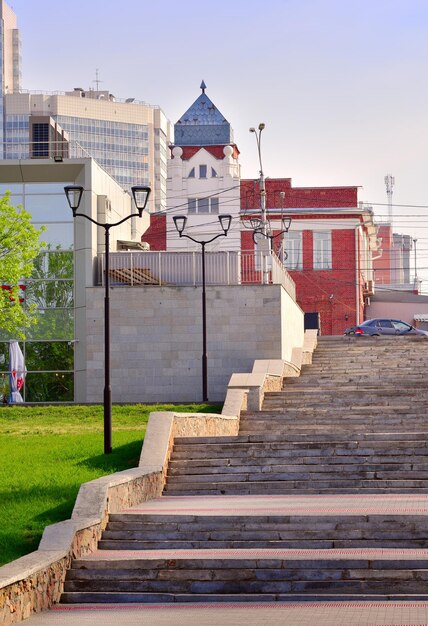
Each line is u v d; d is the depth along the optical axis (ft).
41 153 166.71
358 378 143.02
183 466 86.69
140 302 157.07
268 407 122.42
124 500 71.31
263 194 187.83
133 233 189.47
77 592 56.80
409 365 156.66
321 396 124.57
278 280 162.81
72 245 162.09
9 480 77.66
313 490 80.89
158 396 156.04
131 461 86.99
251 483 82.17
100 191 166.61
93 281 160.86
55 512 67.10
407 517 63.67
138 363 156.56
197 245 277.44
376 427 107.55
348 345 180.34
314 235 275.59
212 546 63.46
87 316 158.30
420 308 321.11
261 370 137.18
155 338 156.56
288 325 167.43
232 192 278.87
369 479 82.64
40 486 74.79
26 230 140.36
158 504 74.74
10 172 161.99
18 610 50.52
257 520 65.36
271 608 52.26
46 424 119.96
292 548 62.28
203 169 280.72
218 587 56.18
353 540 62.23
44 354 160.97
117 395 156.66
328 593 54.60
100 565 58.70
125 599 55.88
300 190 279.69
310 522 64.64
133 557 59.93
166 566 58.39
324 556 58.34
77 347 160.15
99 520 64.64
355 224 274.16
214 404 132.67
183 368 156.04
